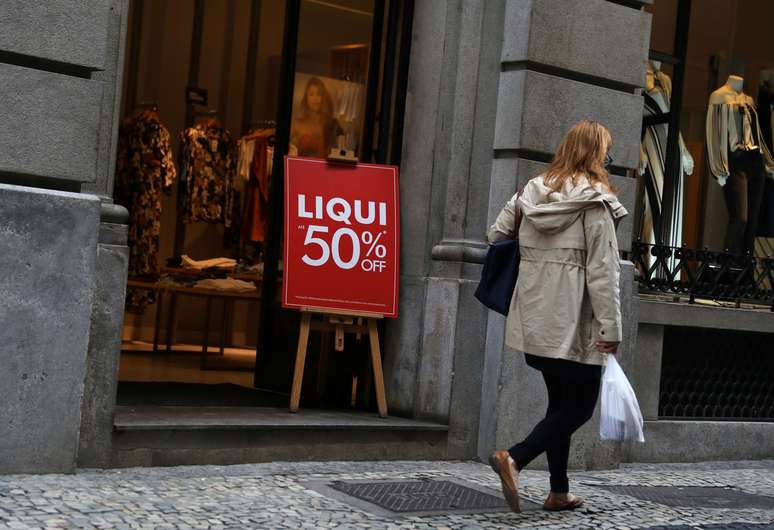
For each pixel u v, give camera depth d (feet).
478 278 46.62
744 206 58.23
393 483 39.32
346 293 46.34
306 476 39.22
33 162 35.58
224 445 40.22
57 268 35.45
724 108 57.57
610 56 48.67
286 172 46.32
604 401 35.63
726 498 42.68
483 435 46.24
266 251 53.88
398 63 49.11
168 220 81.20
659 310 51.72
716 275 56.29
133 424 38.17
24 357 35.09
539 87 46.19
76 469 36.86
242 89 83.76
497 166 46.80
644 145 54.60
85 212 35.86
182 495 34.30
